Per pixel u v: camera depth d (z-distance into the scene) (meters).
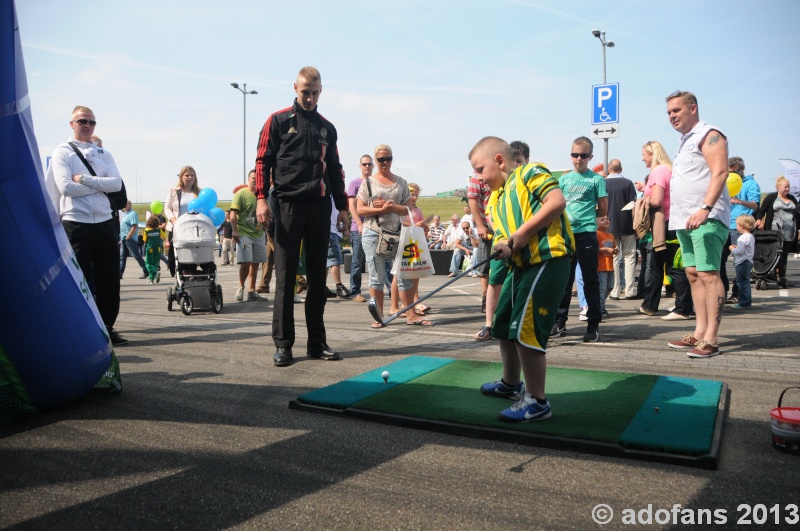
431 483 2.73
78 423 3.53
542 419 3.41
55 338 3.61
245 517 2.44
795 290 10.19
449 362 4.89
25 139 3.54
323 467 2.91
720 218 5.02
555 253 3.38
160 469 2.89
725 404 3.74
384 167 7.09
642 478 2.76
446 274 15.61
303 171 5.00
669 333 6.24
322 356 5.20
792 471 2.80
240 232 9.25
